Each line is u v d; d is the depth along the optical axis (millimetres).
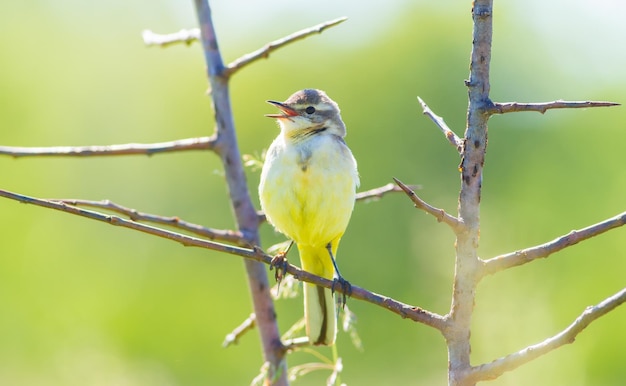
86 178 19781
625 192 18016
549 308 11805
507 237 15109
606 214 17812
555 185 18438
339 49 21516
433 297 14969
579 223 17797
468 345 4098
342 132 7172
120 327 18547
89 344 17641
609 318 14953
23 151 5738
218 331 18891
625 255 15953
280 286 6188
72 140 20969
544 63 20594
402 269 17141
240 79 21406
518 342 11055
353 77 20906
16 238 18375
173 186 20438
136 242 19266
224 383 18297
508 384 10531
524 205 17922
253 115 21109
